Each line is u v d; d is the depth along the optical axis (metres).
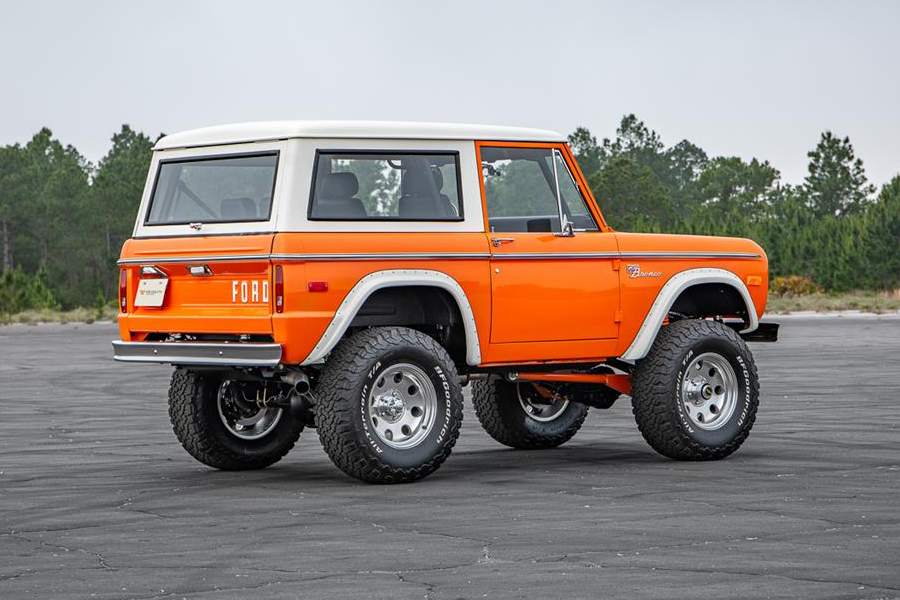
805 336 30.92
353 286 9.57
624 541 7.45
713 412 11.15
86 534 7.89
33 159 139.25
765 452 11.45
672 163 156.38
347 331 10.21
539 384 11.70
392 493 9.36
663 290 11.06
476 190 10.21
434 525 8.05
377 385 9.75
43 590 6.41
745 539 7.47
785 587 6.27
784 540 7.43
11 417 15.31
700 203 141.62
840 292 56.66
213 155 10.08
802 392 17.19
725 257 11.52
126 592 6.35
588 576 6.55
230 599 6.18
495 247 10.19
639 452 11.72
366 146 9.86
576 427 12.23
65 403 17.06
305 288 9.43
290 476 10.43
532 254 10.36
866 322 38.72
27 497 9.37
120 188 120.31
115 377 21.72
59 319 52.28
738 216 72.31
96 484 10.02
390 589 6.34
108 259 118.06
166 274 10.18
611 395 11.72
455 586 6.38
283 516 8.45
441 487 9.63
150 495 9.44
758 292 11.73
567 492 9.32
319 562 6.99
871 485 9.49
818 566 6.74
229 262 9.66
